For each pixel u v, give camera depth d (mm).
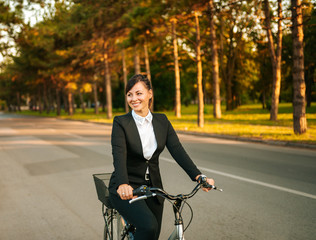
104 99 60500
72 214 4602
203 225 4055
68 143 12547
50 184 6316
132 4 22547
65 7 12883
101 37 26188
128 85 2398
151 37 18000
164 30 18609
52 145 12070
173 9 15758
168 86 49281
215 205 4820
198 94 17484
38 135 16109
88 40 26906
